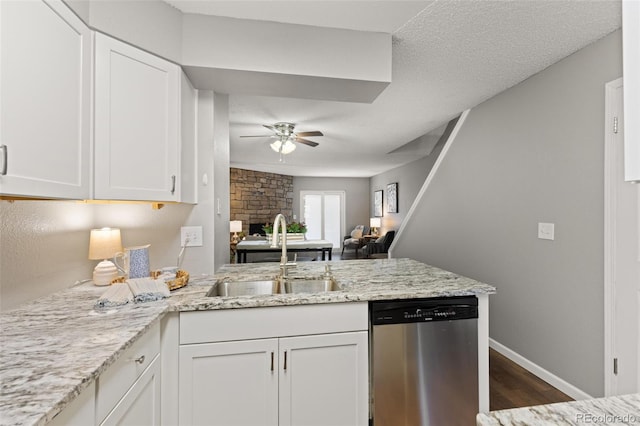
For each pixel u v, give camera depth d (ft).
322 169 26.40
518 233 8.37
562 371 7.06
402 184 23.95
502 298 8.93
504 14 5.57
